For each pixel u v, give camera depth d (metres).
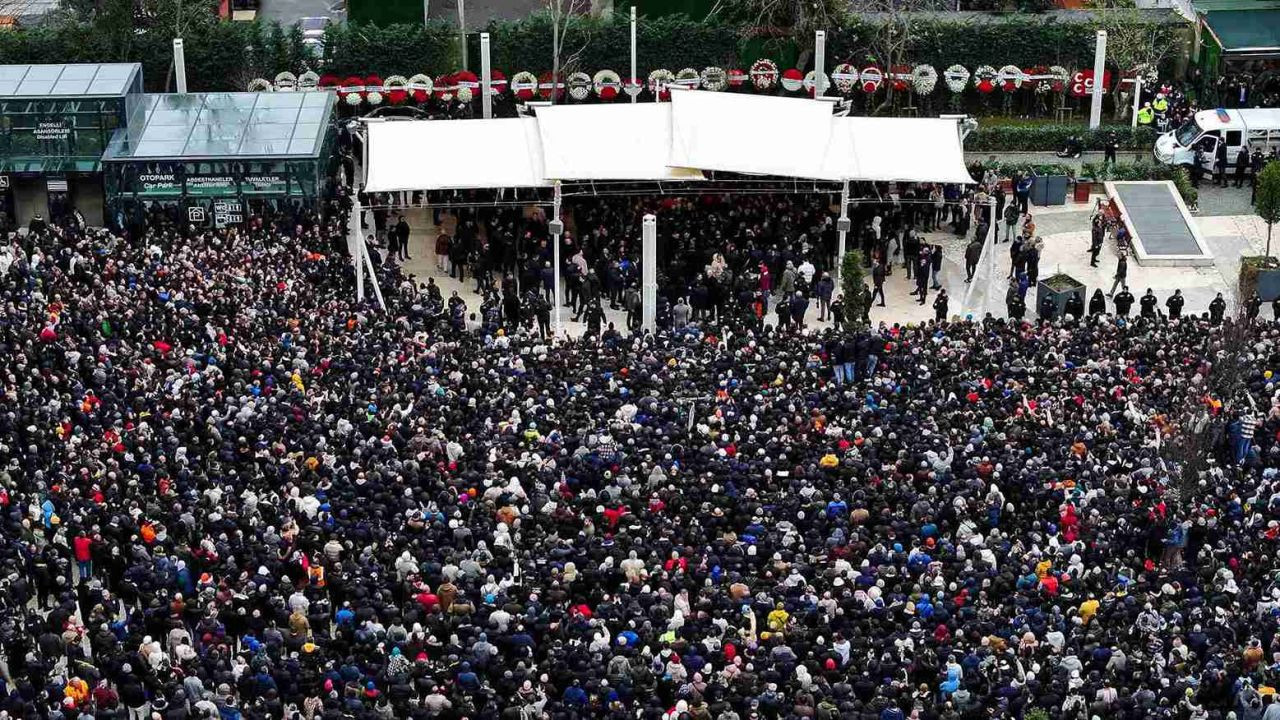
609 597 49.31
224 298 66.75
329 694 44.78
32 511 51.44
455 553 50.53
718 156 76.75
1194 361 64.44
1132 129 89.06
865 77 92.31
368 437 57.31
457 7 99.19
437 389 61.00
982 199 79.38
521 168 77.06
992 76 93.00
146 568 49.34
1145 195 83.38
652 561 50.56
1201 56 93.81
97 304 64.06
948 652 46.56
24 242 72.12
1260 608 49.81
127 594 49.16
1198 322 69.56
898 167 77.12
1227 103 92.38
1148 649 47.34
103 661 46.28
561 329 73.12
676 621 47.47
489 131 79.06
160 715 45.00
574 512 53.72
